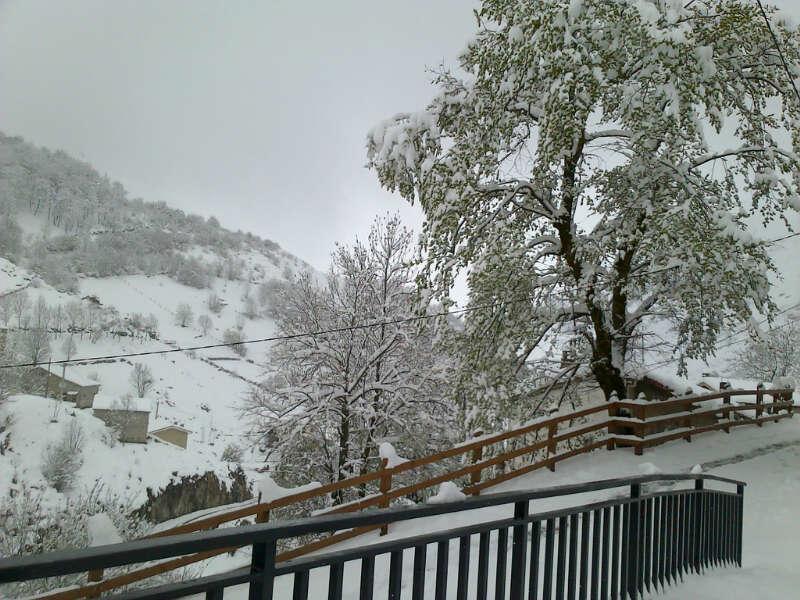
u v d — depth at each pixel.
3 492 25.36
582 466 11.62
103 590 6.62
